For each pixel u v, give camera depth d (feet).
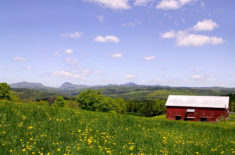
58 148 32.55
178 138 48.26
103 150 34.53
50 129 42.63
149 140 43.75
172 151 37.81
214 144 45.42
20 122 44.39
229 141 50.26
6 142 32.60
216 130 68.39
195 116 254.06
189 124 77.25
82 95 269.85
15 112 51.98
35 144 33.53
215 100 257.14
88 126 48.93
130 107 612.29
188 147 41.24
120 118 67.77
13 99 298.15
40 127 42.80
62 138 37.81
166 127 63.21
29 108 61.00
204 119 251.19
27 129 40.06
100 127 49.49
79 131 42.65
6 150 30.04
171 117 263.08
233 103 421.59
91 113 72.69
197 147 41.34
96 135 42.47
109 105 277.64
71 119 54.65
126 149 36.50
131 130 51.03
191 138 50.14
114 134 46.03
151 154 34.63
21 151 30.19
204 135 55.88
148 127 58.85
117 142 40.06
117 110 360.07
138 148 37.47
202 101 259.19
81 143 35.73
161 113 524.93
